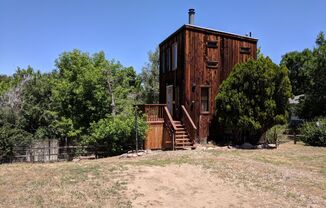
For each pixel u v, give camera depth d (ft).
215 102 59.88
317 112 93.76
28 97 70.18
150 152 48.70
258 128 54.80
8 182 29.99
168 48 69.26
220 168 36.35
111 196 26.32
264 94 55.57
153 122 55.88
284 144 64.69
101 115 62.69
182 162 38.86
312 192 29.71
